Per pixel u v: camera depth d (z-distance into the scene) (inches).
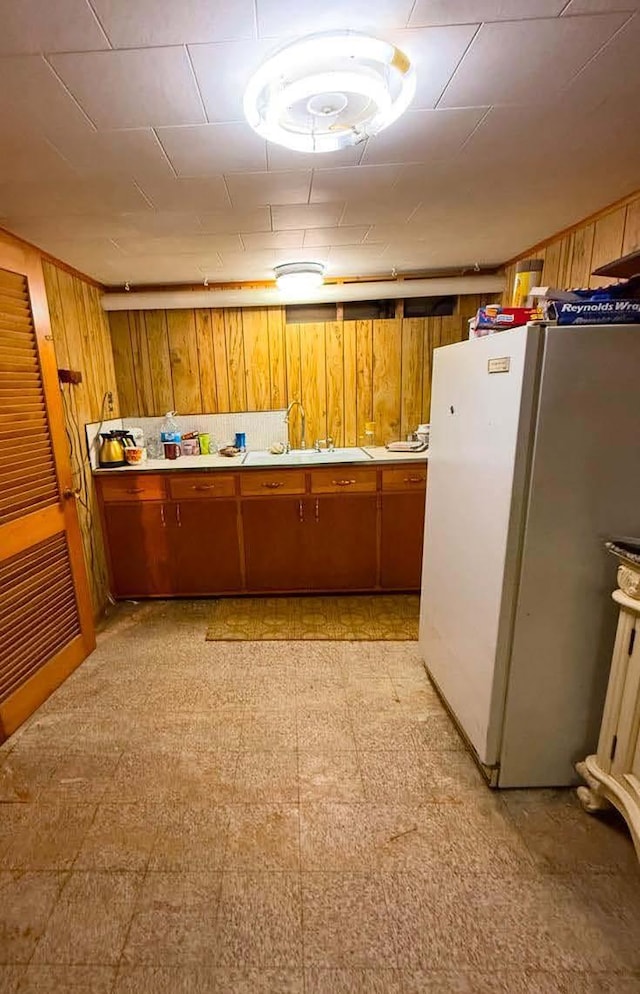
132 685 87.4
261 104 44.1
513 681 60.2
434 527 80.0
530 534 55.8
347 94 43.2
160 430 134.0
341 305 130.1
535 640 59.0
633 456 54.2
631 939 45.9
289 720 77.4
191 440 131.8
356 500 118.1
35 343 81.7
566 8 36.7
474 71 43.8
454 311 131.3
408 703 81.3
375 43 38.5
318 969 44.0
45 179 62.5
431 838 56.7
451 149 58.1
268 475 116.0
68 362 103.9
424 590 86.9
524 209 79.4
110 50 39.1
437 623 80.0
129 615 115.2
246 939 46.3
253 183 65.7
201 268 109.0
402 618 111.0
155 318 128.3
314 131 48.5
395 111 45.8
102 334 122.4
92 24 36.4
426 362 133.3
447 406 72.8
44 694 82.7
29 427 80.2
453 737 73.2
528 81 45.4
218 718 78.0
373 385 134.4
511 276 114.8
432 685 86.2
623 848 55.2
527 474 54.4
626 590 51.6
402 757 69.3
